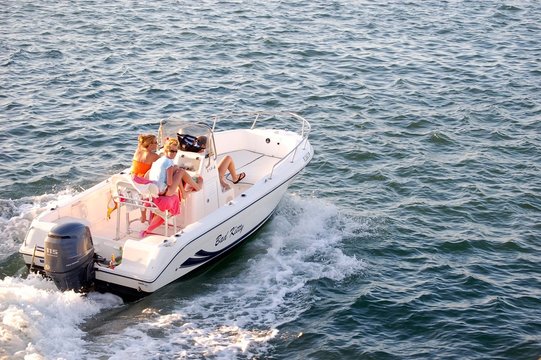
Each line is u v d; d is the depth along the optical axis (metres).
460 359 9.44
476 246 12.32
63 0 27.08
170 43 22.64
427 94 19.33
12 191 13.50
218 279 10.94
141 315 9.90
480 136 16.84
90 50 21.70
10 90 18.42
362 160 15.52
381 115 17.88
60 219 10.70
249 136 13.84
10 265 10.95
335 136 16.64
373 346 9.65
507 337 9.90
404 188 14.35
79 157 15.20
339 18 26.17
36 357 8.55
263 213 12.20
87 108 17.62
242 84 19.56
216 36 23.42
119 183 10.57
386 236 12.50
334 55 22.16
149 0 27.52
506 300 10.78
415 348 9.66
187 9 26.50
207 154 11.28
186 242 10.49
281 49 22.47
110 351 9.02
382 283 11.09
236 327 9.80
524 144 16.39
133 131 16.56
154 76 19.88
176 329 9.63
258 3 27.66
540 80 20.52
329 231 12.56
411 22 26.06
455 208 13.59
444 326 10.13
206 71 20.41
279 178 12.39
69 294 9.84
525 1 29.39
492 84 20.12
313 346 9.55
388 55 22.36
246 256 11.65
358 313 10.30
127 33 23.45
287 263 11.45
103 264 10.25
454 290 11.02
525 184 14.57
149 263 10.11
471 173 15.00
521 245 12.38
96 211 11.38
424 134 16.86
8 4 26.09
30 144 15.64
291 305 10.38
